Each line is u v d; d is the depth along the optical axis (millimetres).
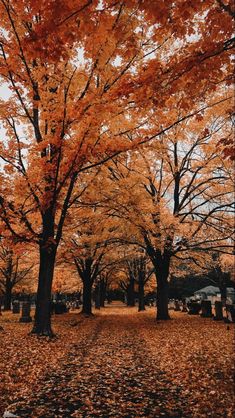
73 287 42969
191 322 18000
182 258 21266
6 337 11961
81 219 17578
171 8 5125
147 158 17547
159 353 9820
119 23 5695
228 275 46188
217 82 6367
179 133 16906
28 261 30375
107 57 8516
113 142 10875
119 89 6477
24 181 11281
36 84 11289
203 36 5855
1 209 11492
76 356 9336
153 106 7105
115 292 81375
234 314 17312
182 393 6070
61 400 5719
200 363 8195
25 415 5043
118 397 5898
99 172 14164
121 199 14992
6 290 35656
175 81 6105
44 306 12633
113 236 19672
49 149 12656
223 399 5664
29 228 12375
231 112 8164
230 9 5117
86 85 11133
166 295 20484
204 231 19375
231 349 9758
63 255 20859
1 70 10656
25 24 10062
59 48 5227
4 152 11906
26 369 7586
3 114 11859
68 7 4734
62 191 13641
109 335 13938
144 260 32750
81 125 10227
